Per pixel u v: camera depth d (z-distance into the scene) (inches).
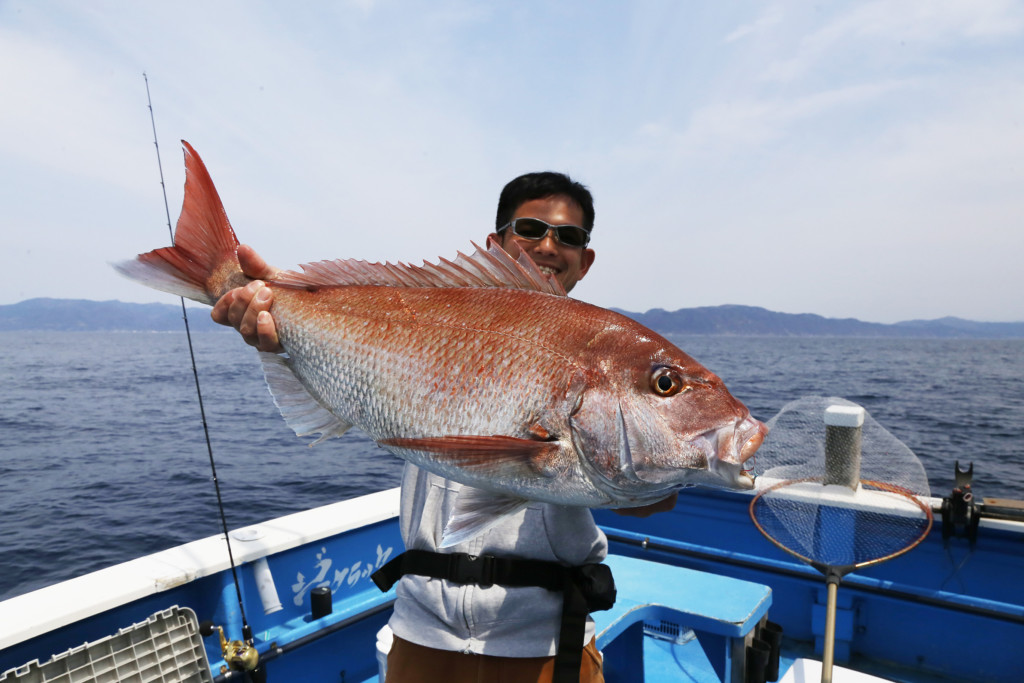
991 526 123.3
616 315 58.4
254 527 125.2
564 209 76.3
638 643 112.2
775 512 93.4
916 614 132.6
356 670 128.1
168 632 92.4
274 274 64.5
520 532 65.3
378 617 133.0
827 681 85.0
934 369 2586.1
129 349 4387.3
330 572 127.8
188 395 1371.8
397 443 54.8
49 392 1445.6
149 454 658.2
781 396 1245.1
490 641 63.7
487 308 57.7
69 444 732.0
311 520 129.6
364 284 62.6
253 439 762.2
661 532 158.9
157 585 99.7
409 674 66.7
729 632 102.3
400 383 57.9
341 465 580.1
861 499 87.7
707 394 55.3
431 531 67.6
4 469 585.3
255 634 114.3
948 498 125.8
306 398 64.7
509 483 52.3
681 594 112.9
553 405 54.1
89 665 83.4
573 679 61.4
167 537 365.4
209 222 65.1
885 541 86.7
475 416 55.3
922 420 962.7
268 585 113.2
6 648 84.4
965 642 128.0
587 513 68.1
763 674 108.3
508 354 55.3
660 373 55.0
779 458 95.7
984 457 620.7
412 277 61.6
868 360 3248.0
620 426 54.1
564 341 55.6
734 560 143.6
